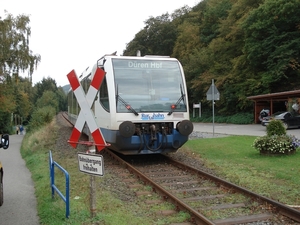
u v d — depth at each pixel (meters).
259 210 6.40
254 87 38.28
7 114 49.97
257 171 9.55
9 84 34.97
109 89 10.96
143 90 11.20
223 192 7.67
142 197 7.45
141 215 6.22
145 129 11.00
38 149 16.58
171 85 11.60
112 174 9.77
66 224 5.58
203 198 7.25
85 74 16.03
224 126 34.97
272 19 35.78
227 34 47.19
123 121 10.70
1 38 32.66
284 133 12.20
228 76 43.19
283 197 7.09
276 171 9.38
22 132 46.88
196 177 9.26
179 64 12.03
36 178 9.94
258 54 37.72
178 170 10.32
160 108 11.18
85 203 6.66
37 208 6.95
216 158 11.97
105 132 11.20
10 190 8.67
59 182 8.71
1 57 32.47
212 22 56.38
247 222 5.85
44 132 22.25
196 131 25.86
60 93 116.62
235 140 17.22
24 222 6.12
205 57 50.12
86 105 5.64
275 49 36.88
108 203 6.70
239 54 46.38
